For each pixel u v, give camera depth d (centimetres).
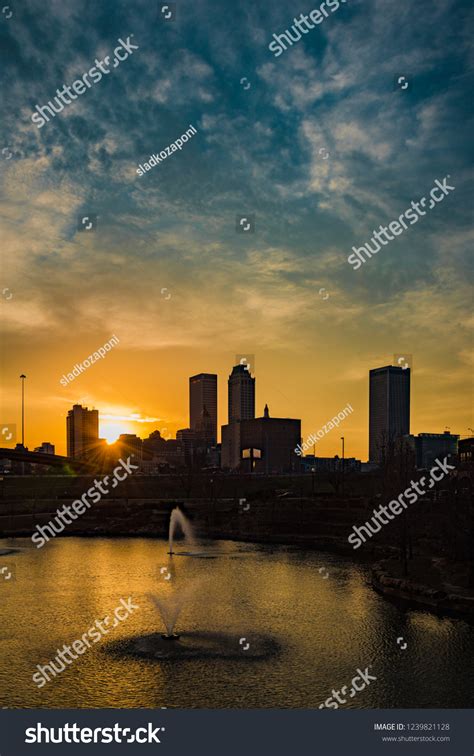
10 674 3775
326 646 4303
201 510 12731
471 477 7725
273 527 10881
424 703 3341
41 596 5912
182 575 7044
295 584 6488
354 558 8338
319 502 12319
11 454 19375
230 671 3791
